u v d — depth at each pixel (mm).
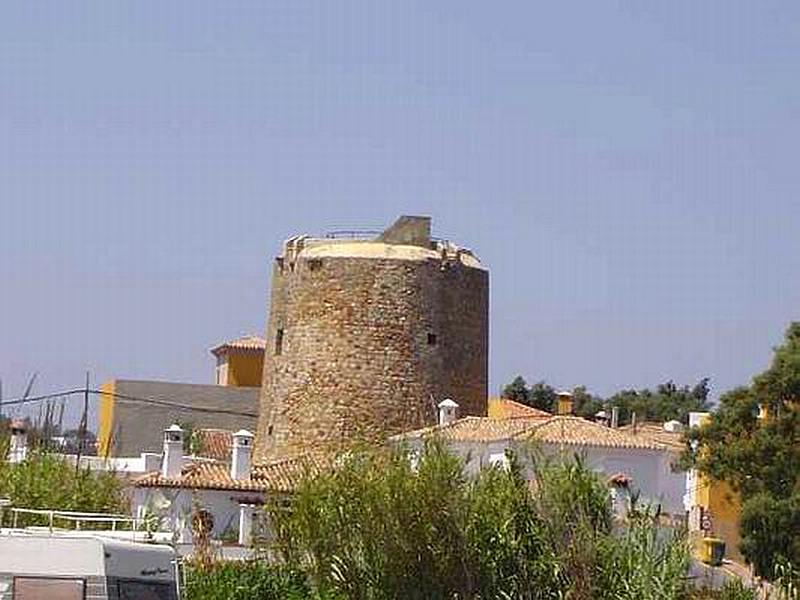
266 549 63625
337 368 102750
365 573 56500
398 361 102812
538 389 164750
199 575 62062
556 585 54156
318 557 56938
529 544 54844
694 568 65688
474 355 105688
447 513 55500
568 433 90812
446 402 98750
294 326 104438
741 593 57906
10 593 41125
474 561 55250
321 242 105625
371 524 56312
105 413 140125
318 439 102500
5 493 68125
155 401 139000
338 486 57062
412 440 83312
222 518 87375
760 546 81750
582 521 54219
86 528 52844
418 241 105750
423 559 55781
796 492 83125
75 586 41094
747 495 86750
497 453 86750
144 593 42000
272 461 103562
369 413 102250
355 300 103000
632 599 53094
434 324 103625
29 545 41344
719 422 89188
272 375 105875
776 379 88062
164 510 76125
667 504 91312
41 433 84750
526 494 55375
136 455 136625
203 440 125250
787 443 86688
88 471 71625
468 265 105750
